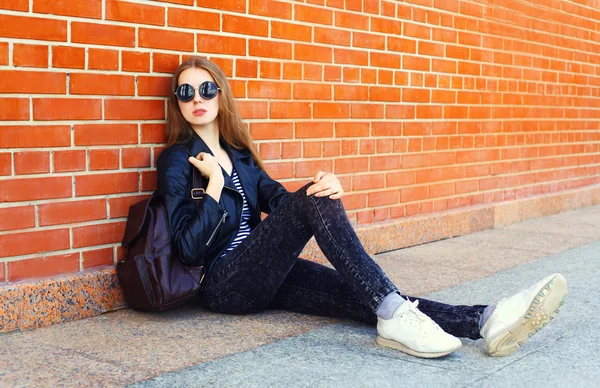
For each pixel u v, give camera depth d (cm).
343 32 466
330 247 290
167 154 333
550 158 716
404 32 517
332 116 464
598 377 263
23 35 304
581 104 765
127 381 252
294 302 331
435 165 559
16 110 304
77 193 329
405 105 523
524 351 293
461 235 583
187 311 348
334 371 264
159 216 318
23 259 313
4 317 304
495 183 634
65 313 323
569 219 682
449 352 276
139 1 345
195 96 343
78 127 326
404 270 449
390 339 288
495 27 618
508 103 643
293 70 434
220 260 327
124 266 324
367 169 495
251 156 364
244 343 299
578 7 748
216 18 384
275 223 308
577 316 347
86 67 326
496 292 395
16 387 245
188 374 258
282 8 423
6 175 304
